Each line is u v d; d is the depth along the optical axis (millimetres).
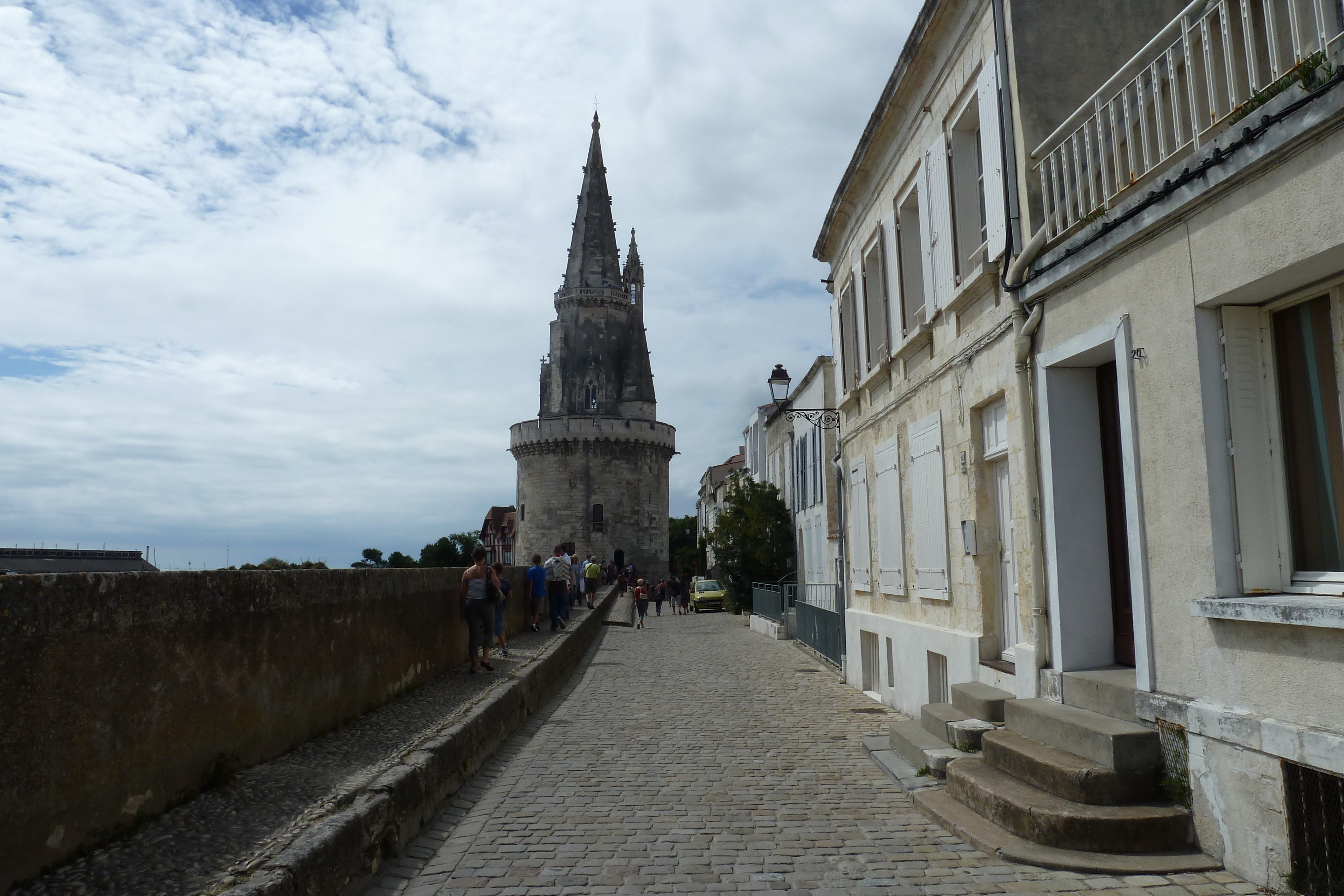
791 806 6973
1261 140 4582
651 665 17922
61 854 4367
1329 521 4852
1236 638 4973
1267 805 4688
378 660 9555
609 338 75312
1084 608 6906
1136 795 5539
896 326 11359
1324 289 4766
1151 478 5730
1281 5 6379
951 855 5617
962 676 8961
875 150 12055
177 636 5508
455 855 5898
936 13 8969
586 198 77312
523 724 10922
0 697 4000
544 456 71938
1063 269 6621
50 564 20922
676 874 5430
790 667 17266
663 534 74438
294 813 5438
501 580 14906
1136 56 6066
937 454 9727
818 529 26594
